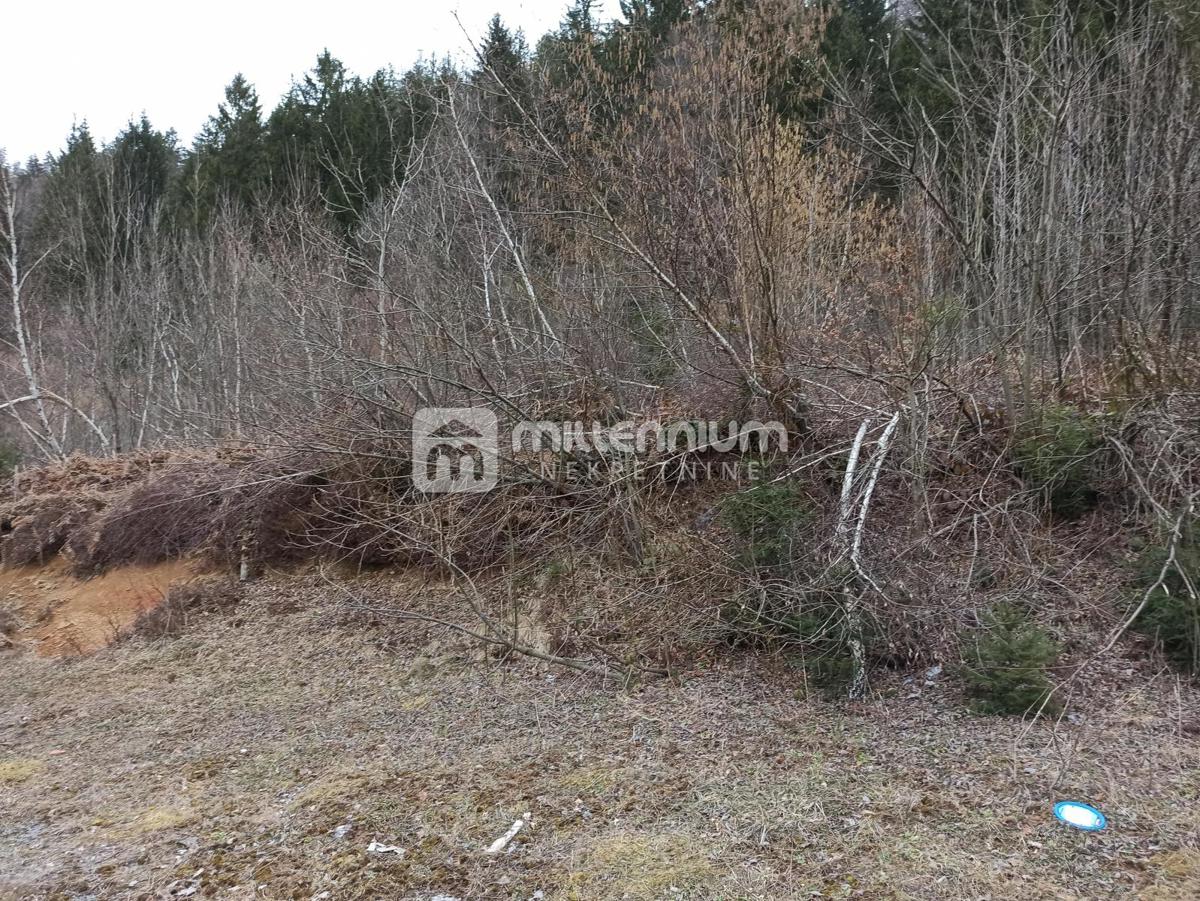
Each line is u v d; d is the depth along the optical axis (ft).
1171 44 21.02
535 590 21.89
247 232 41.98
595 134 23.67
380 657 20.84
